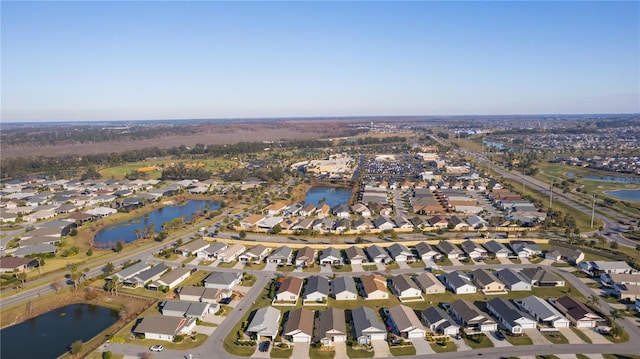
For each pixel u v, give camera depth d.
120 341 63.38
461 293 80.56
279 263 95.75
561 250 98.12
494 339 63.97
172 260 98.88
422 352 60.72
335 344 63.00
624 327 67.12
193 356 59.84
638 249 99.62
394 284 82.56
